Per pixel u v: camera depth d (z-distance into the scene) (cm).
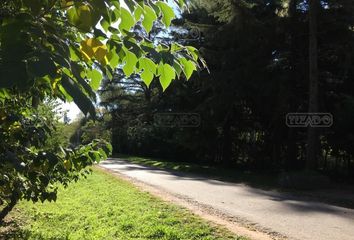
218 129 3033
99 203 1209
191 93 3008
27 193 356
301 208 1298
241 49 2402
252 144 3172
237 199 1448
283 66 2384
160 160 3828
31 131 288
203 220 989
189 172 2600
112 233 845
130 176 2178
